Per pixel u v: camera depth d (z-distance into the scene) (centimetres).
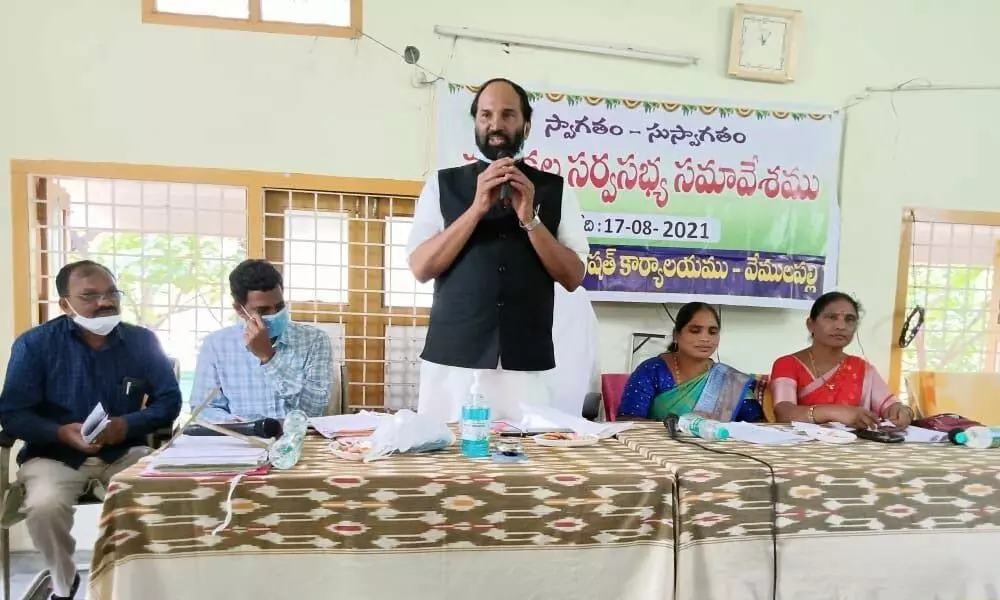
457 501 105
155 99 235
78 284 181
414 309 260
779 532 117
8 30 226
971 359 297
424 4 246
